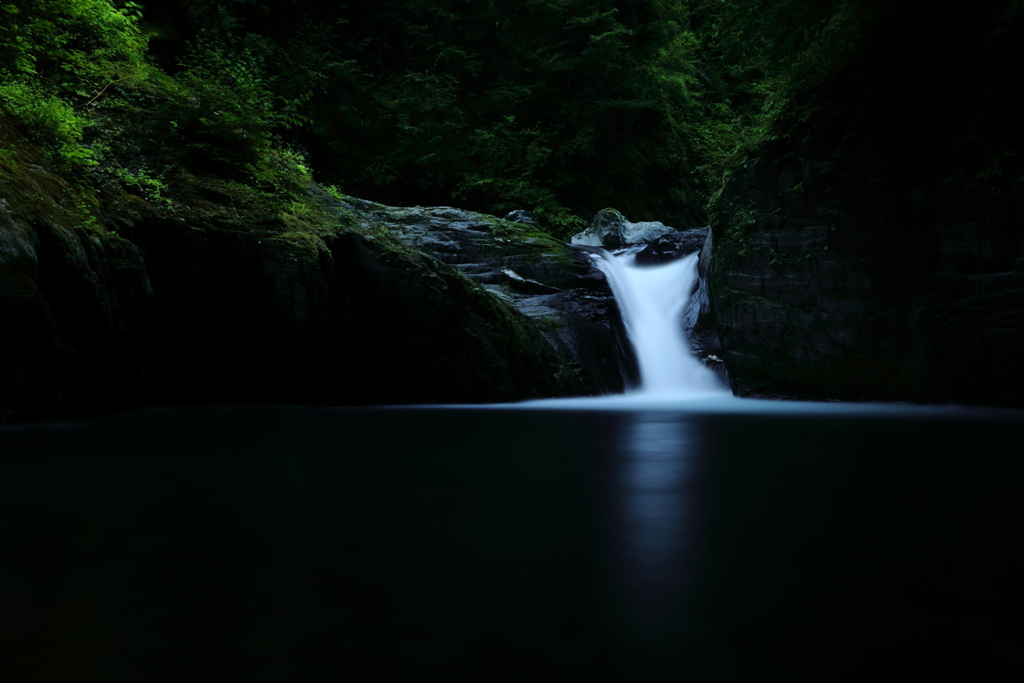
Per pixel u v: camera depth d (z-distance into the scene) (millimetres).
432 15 26109
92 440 6465
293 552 2699
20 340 7820
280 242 11344
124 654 1792
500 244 16750
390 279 12141
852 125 14000
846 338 13750
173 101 12547
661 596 2219
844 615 2072
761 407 12023
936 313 12789
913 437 7152
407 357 12055
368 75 23391
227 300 10992
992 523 3209
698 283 17156
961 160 13000
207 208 11344
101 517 3275
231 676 1677
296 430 7465
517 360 13508
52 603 2139
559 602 2180
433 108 24188
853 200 14023
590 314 15750
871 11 13547
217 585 2314
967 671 1703
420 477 4480
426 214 17297
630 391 15617
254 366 11125
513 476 4531
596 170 28781
